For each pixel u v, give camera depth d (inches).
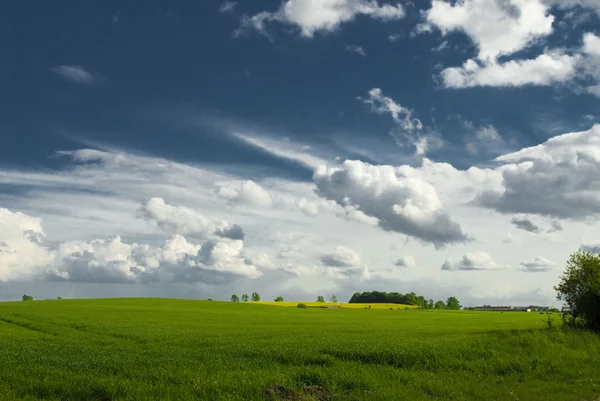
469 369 891.4
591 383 717.9
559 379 769.6
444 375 812.0
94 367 836.0
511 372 850.1
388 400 615.5
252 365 884.0
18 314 2753.4
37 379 684.7
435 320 2940.5
